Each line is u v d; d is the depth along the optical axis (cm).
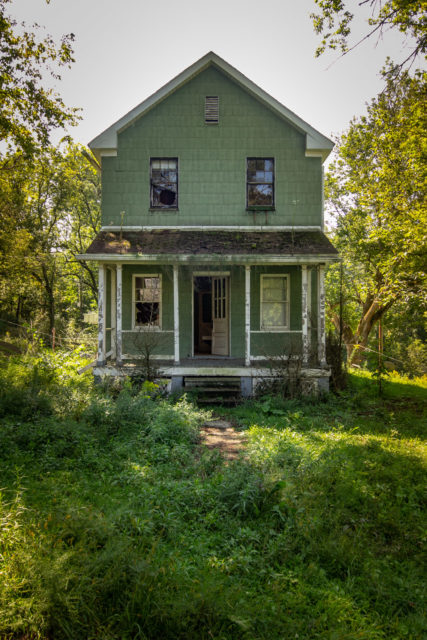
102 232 1326
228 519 459
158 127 1364
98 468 590
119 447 664
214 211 1366
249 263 1185
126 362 1275
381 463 638
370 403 1130
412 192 1395
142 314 1363
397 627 318
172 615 291
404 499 525
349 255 2358
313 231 1355
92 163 1484
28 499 469
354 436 793
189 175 1366
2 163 1683
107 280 1438
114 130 1348
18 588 297
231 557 383
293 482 537
